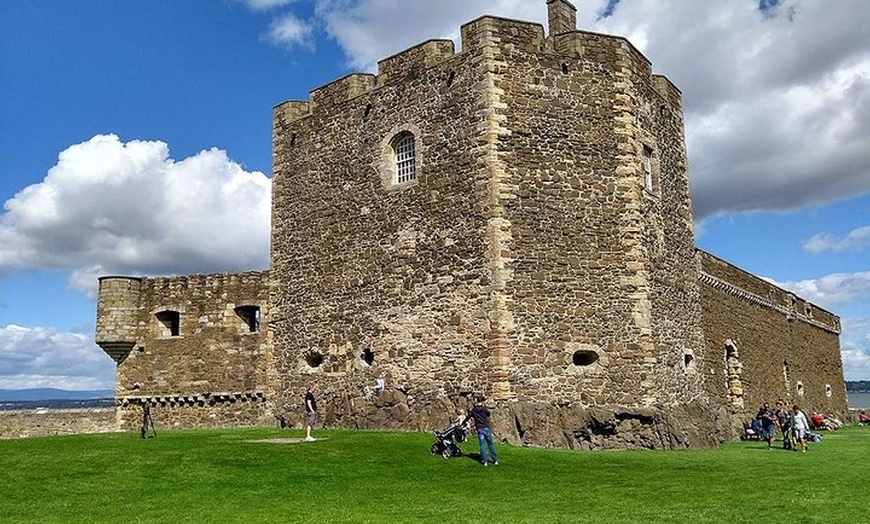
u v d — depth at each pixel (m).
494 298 19.66
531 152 20.70
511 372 19.38
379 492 12.84
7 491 12.95
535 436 18.78
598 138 21.47
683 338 23.05
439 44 22.11
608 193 21.25
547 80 21.25
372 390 21.86
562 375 19.84
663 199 23.22
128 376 28.58
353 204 23.41
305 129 25.28
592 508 11.55
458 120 21.14
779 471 15.42
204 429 24.89
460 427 16.61
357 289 22.80
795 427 21.12
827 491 13.02
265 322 27.05
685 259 24.23
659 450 19.22
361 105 23.69
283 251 25.23
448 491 12.95
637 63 22.91
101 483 13.54
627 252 21.09
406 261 21.69
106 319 28.56
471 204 20.48
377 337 22.00
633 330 20.70
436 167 21.42
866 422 46.31
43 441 19.27
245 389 26.92
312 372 23.69
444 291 20.69
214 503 12.01
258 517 10.98
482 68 20.83
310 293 24.14
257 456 16.06
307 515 11.09
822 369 43.19
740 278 31.41
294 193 25.23
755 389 31.67
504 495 12.59
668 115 24.56
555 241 20.45
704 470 15.42
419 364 20.89
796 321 39.09
